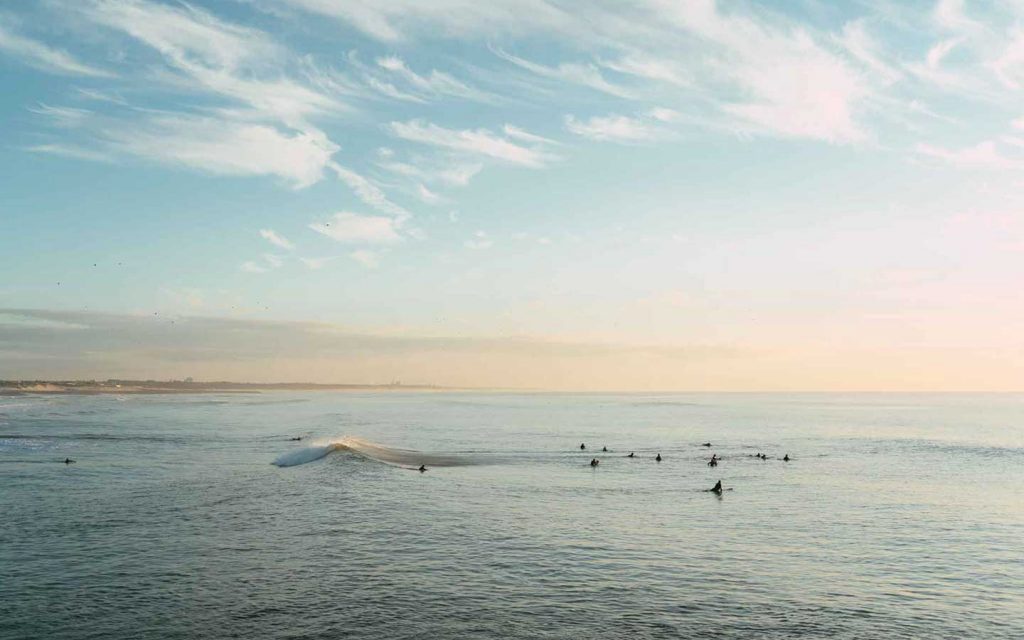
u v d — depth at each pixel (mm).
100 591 23172
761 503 41844
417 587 24250
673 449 78875
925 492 47469
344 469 52250
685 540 31734
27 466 53000
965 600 24016
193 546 28953
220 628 20234
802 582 25688
